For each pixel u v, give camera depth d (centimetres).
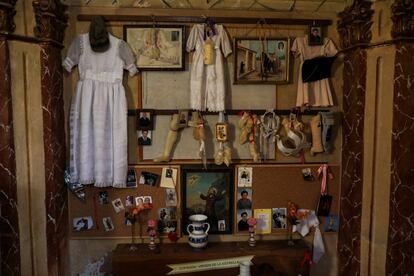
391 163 211
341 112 243
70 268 240
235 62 236
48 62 210
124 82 236
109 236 240
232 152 242
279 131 245
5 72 192
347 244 236
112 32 233
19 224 205
